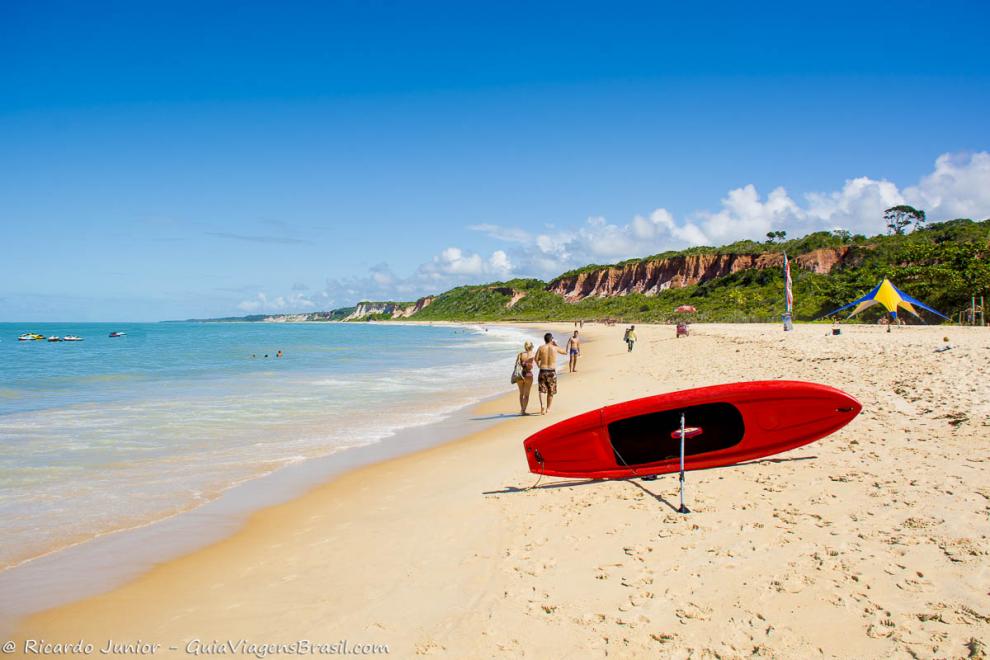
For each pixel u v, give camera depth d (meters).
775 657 3.18
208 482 7.80
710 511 5.45
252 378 21.19
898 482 5.71
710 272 101.75
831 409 6.77
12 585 4.83
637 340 38.94
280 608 4.32
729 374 15.43
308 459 9.06
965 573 3.82
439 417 12.75
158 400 15.44
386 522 6.12
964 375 11.07
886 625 3.34
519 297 165.12
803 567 4.13
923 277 44.88
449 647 3.62
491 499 6.64
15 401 15.27
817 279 69.62
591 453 6.83
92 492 7.36
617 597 4.02
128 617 4.27
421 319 197.00
